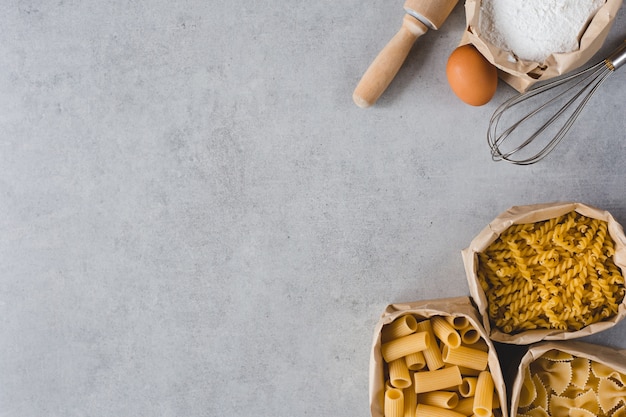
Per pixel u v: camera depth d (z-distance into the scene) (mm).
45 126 868
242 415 867
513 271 770
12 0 860
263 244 856
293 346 859
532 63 752
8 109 869
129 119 861
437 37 826
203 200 860
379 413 801
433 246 840
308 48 840
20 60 865
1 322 884
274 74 846
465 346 793
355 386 854
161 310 870
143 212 866
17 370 885
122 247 870
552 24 741
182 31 850
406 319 789
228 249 860
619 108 820
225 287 862
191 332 868
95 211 870
